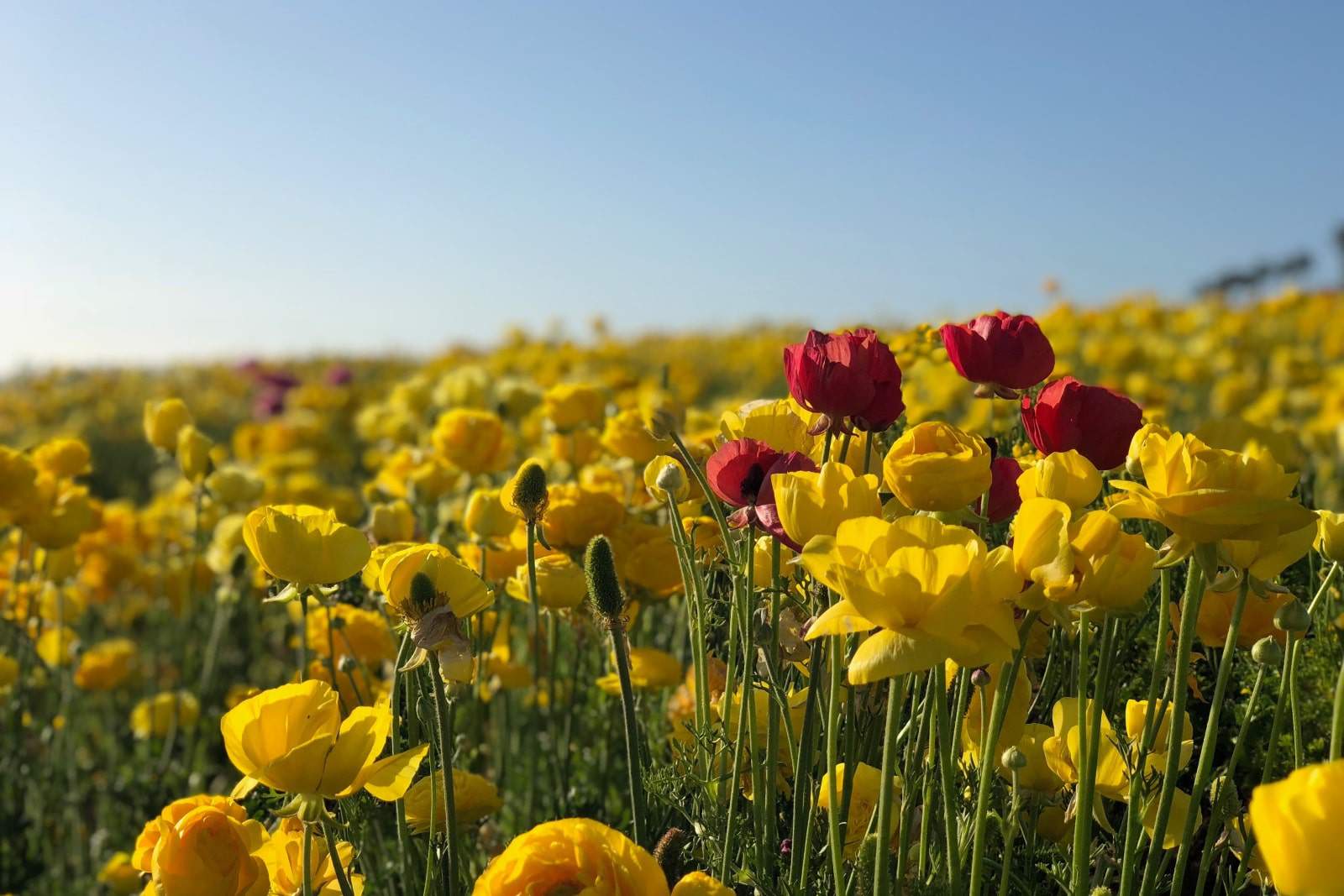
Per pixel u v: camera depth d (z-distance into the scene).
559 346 5.26
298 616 1.25
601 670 1.29
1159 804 0.74
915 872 0.77
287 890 0.77
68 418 5.82
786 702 0.78
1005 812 0.79
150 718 1.78
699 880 0.61
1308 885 0.49
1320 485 1.99
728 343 7.39
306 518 0.79
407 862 0.82
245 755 0.67
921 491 0.69
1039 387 1.23
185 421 1.73
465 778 0.88
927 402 1.79
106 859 1.64
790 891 0.76
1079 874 0.70
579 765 1.29
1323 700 0.96
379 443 3.47
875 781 0.82
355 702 1.15
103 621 2.51
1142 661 1.03
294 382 5.52
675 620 1.51
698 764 0.84
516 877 0.61
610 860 0.61
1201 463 0.64
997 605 0.62
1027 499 0.69
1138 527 1.14
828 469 0.68
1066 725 0.78
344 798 0.78
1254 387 3.15
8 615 1.75
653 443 1.26
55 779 1.68
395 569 0.76
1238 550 0.67
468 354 6.87
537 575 1.04
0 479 1.40
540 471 0.89
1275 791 0.49
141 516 2.32
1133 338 3.58
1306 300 4.86
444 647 0.73
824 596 0.80
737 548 0.87
